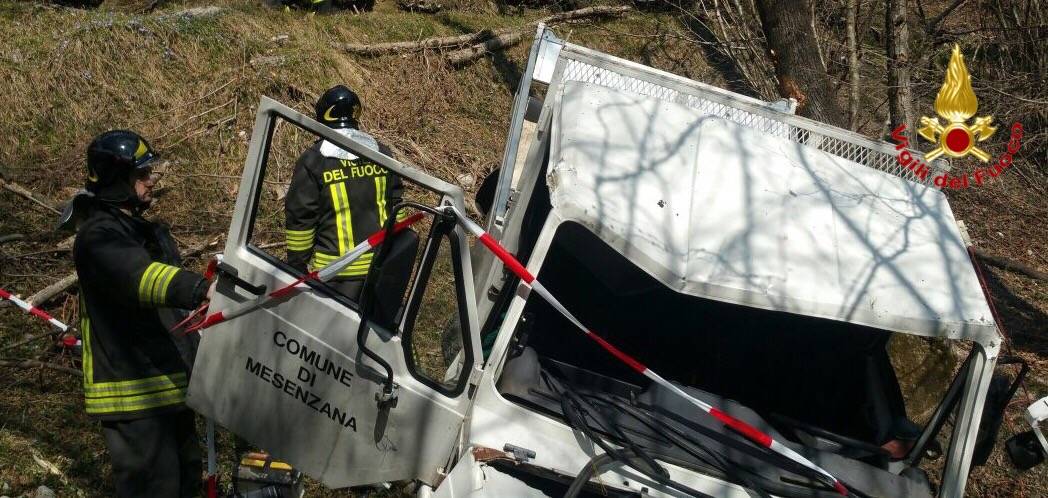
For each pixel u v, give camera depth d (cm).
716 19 935
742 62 880
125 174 316
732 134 349
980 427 355
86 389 325
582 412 325
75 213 324
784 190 331
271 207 645
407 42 987
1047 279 852
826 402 389
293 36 905
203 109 775
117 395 322
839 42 876
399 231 309
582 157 319
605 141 328
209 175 704
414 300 318
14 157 680
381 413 324
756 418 338
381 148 445
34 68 732
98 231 311
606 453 310
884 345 388
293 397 332
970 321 309
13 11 795
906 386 382
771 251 310
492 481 296
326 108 437
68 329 438
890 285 312
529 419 319
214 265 324
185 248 623
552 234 303
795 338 398
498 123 960
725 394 388
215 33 842
